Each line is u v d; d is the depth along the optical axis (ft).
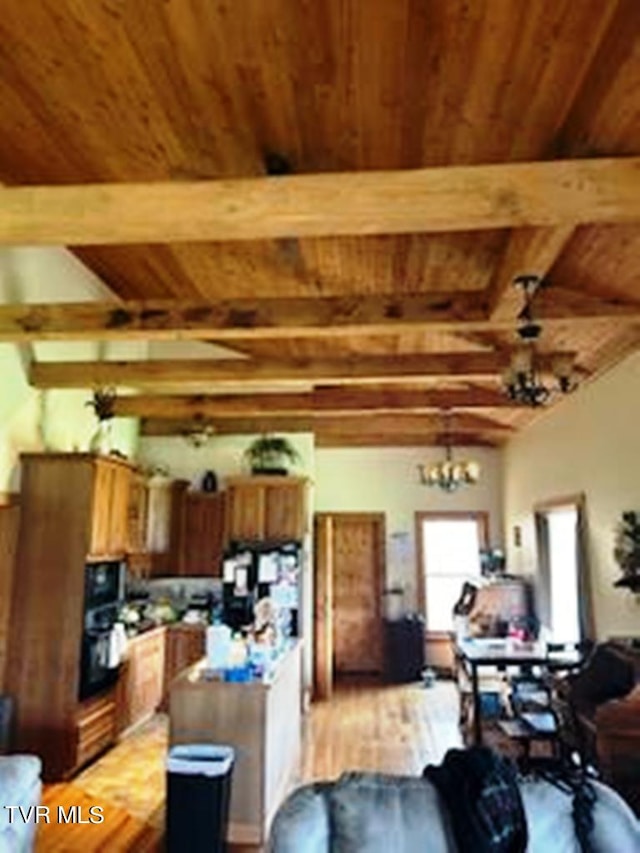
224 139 10.98
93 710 17.25
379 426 28.86
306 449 25.89
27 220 9.27
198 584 25.44
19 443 17.25
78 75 9.71
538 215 8.84
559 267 13.28
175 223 9.16
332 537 30.48
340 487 30.91
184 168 11.95
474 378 18.10
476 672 16.92
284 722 15.93
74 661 16.42
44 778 15.89
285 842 6.85
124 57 9.21
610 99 8.60
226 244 15.29
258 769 13.30
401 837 6.87
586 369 18.49
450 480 23.71
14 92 10.27
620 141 9.32
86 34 8.76
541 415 23.79
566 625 22.30
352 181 9.04
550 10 7.62
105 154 11.85
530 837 6.86
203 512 25.13
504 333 17.11
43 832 12.93
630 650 14.26
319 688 25.18
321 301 13.98
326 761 17.65
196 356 25.11
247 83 9.52
